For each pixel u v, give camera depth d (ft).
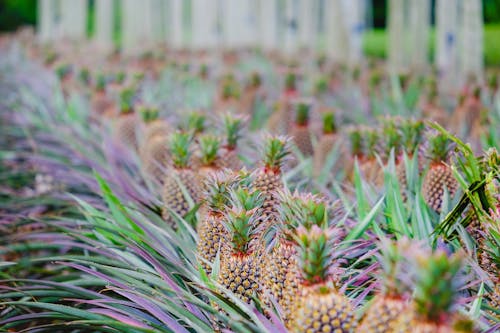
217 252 7.80
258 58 29.89
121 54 29.48
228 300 7.43
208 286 7.75
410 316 6.37
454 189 9.32
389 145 10.44
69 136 13.32
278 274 7.46
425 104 17.22
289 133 13.55
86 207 9.48
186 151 9.82
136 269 8.41
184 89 21.49
